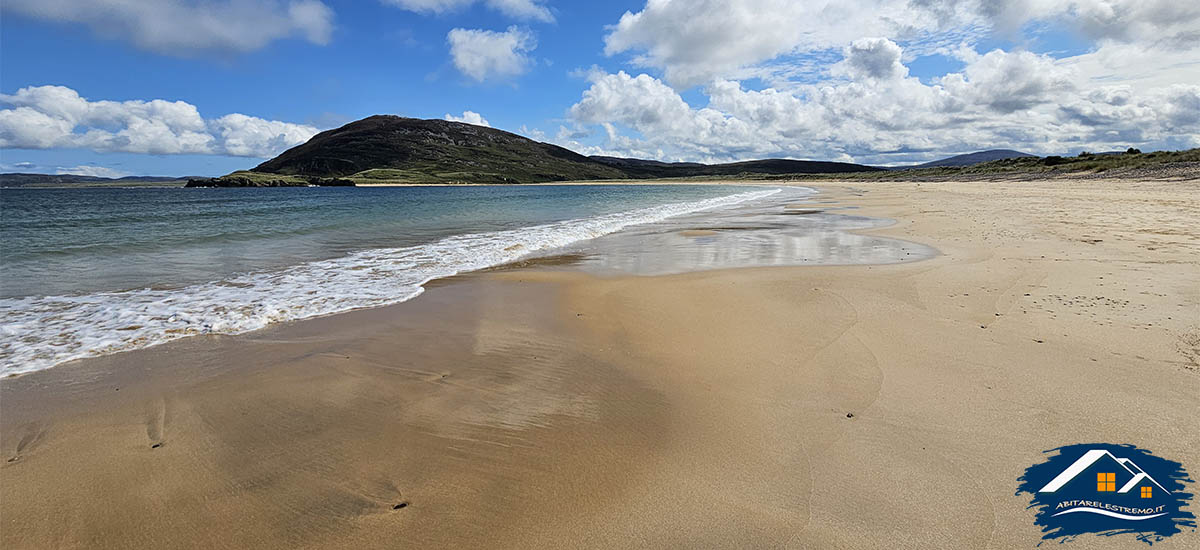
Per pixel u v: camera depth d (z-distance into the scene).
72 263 10.24
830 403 3.87
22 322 6.15
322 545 2.50
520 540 2.53
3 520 2.66
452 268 9.70
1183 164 35.50
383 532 2.57
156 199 44.34
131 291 7.81
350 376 4.54
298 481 2.99
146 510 2.75
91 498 2.85
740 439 3.40
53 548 2.48
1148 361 4.34
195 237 14.52
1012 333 5.18
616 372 4.60
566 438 3.46
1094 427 3.37
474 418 3.75
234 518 2.68
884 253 10.46
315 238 14.26
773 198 37.25
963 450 3.18
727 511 2.71
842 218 18.95
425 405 3.97
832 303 6.57
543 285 8.17
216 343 5.46
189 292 7.74
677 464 3.14
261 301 7.19
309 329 5.94
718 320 6.06
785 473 3.01
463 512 2.72
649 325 5.96
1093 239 10.54
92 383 4.41
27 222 19.86
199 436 3.51
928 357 4.66
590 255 11.12
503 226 17.61
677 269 9.38
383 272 9.30
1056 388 3.93
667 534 2.55
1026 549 2.39
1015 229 12.84
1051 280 7.22
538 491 2.90
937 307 6.23
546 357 5.00
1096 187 30.80
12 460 3.22
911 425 3.49
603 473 3.06
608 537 2.54
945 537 2.48
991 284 7.21
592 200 38.34
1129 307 5.82
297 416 3.79
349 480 3.00
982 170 63.75
